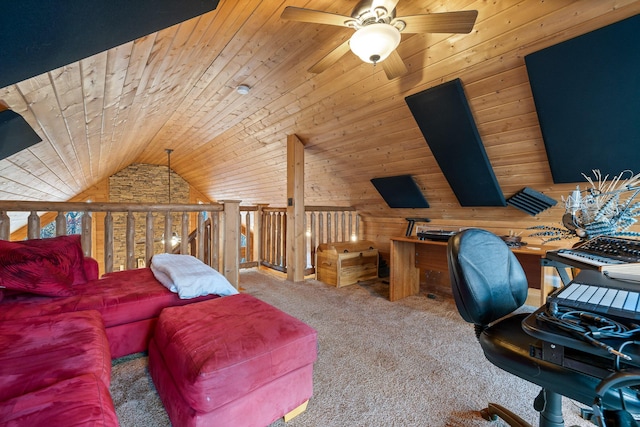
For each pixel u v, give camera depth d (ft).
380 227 14.87
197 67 8.86
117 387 5.20
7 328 4.38
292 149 12.76
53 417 2.45
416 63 7.55
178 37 6.57
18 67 2.67
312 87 9.76
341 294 11.14
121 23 3.22
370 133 10.48
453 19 4.88
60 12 2.50
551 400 3.56
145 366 5.85
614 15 5.09
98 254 23.16
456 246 3.95
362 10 5.00
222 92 11.02
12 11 2.16
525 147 7.77
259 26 7.14
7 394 2.88
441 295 11.21
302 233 13.12
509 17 5.93
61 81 5.28
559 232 4.92
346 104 9.82
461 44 6.73
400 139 10.01
